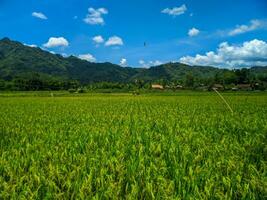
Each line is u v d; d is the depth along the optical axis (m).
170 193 5.42
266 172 6.41
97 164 7.10
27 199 5.38
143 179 6.22
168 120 16.47
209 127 13.34
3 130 14.03
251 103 37.44
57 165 6.98
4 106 35.41
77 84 195.50
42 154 8.37
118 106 33.62
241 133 12.15
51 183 5.89
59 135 11.68
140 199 5.50
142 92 107.88
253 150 8.54
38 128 14.70
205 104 36.28
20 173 6.78
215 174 6.32
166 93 96.88
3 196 5.54
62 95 91.12
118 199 5.41
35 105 37.44
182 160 7.54
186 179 5.89
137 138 10.15
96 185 6.00
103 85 155.62
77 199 5.36
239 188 5.61
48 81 183.62
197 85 128.50
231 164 6.86
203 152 8.39
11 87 175.50
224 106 31.59
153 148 8.69
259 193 5.55
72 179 6.43
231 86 100.12
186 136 10.82
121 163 7.19
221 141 9.64
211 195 5.26
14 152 8.88
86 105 36.50
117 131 12.26
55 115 21.91
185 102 42.06
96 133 11.45
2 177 6.54
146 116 20.05
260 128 13.27
